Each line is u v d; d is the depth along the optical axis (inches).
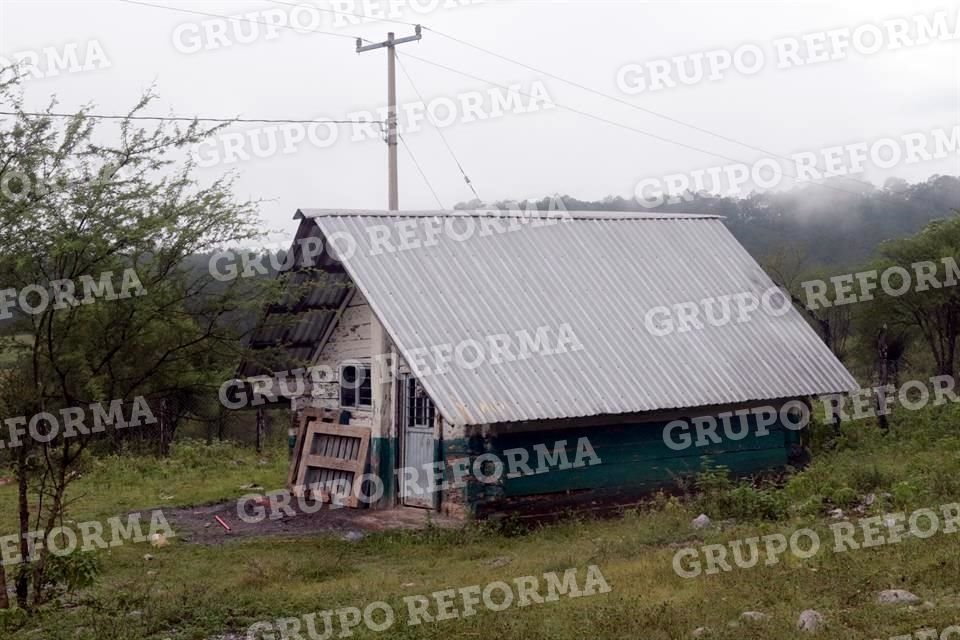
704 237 852.0
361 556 556.4
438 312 652.1
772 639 328.8
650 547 513.0
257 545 590.6
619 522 621.6
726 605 377.7
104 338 460.8
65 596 457.4
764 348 753.0
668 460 690.8
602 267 765.3
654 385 671.8
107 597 444.8
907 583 388.5
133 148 467.8
